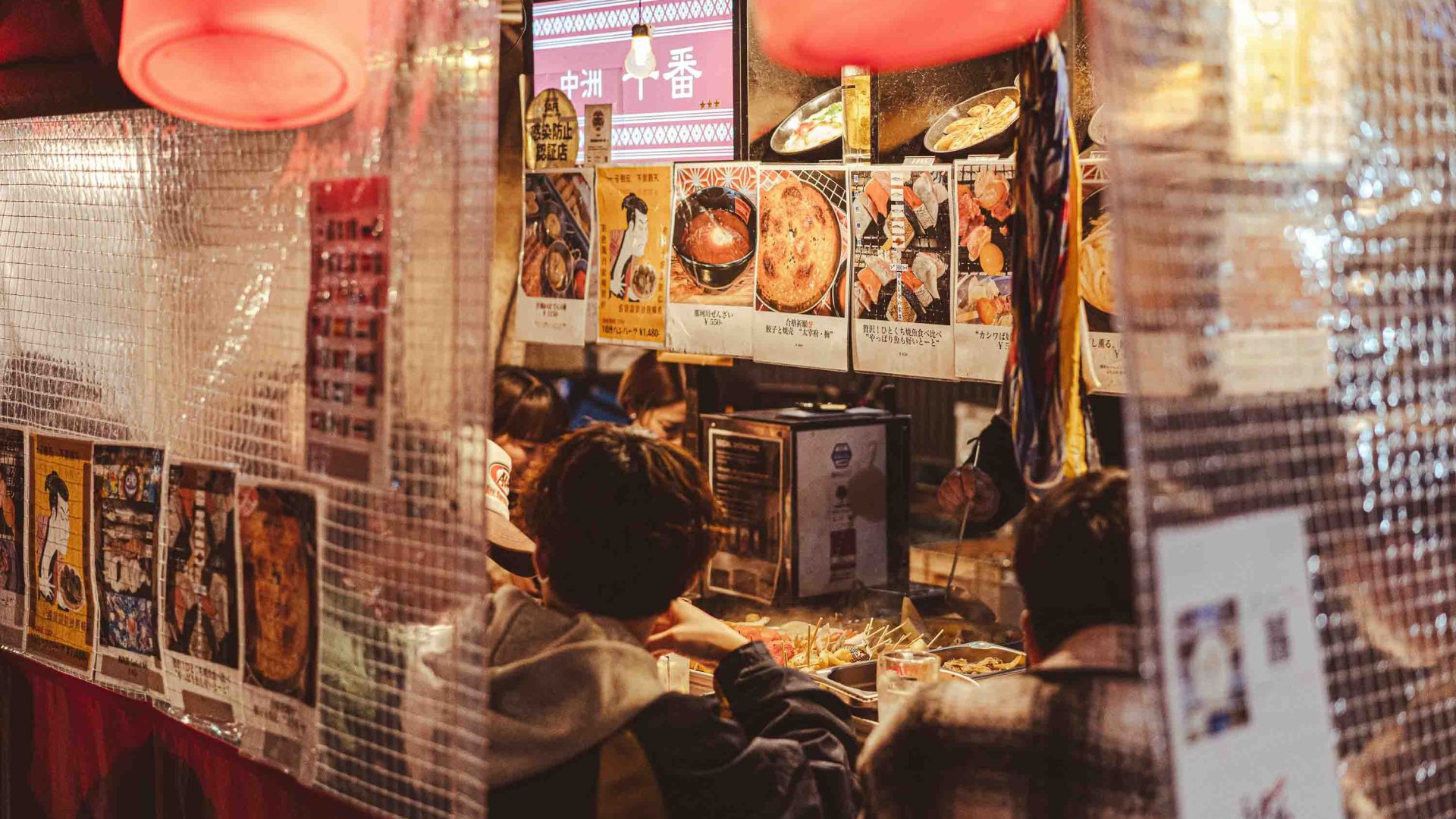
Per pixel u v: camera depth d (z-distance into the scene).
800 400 5.25
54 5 2.28
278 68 1.68
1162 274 1.23
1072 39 2.39
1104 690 1.48
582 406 5.51
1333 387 1.44
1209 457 1.26
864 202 2.82
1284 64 1.42
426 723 1.59
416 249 1.59
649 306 3.26
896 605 3.29
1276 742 1.29
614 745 1.73
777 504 3.33
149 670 2.15
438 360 1.56
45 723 2.53
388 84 1.64
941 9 1.67
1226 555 1.26
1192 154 1.29
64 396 2.36
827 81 2.91
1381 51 1.55
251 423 1.91
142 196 2.15
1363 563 1.44
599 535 1.85
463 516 1.51
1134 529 1.17
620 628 1.87
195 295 2.03
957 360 2.69
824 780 2.00
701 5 3.07
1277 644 1.31
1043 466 1.84
